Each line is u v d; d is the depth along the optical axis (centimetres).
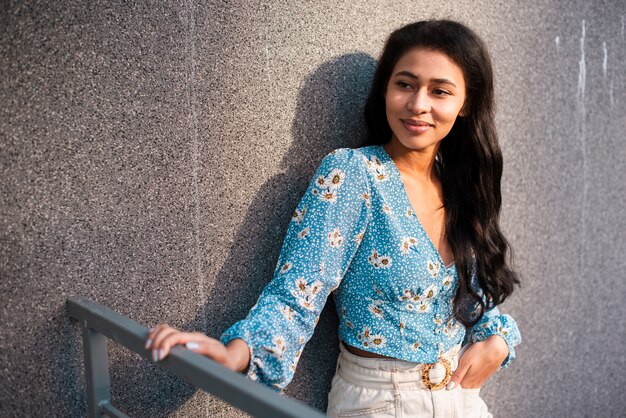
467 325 136
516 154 185
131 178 118
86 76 111
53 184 109
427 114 124
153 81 119
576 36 196
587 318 214
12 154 105
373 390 127
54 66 108
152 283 122
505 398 193
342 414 130
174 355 88
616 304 223
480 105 136
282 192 137
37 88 107
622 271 223
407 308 125
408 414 126
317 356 144
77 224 112
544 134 192
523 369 197
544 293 199
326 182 122
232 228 131
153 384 125
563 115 196
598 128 207
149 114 119
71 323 113
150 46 118
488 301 140
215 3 125
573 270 207
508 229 186
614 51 208
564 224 202
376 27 149
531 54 185
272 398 75
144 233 120
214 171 128
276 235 137
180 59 122
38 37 106
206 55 125
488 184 140
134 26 116
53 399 112
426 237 126
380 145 135
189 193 125
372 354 128
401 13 153
